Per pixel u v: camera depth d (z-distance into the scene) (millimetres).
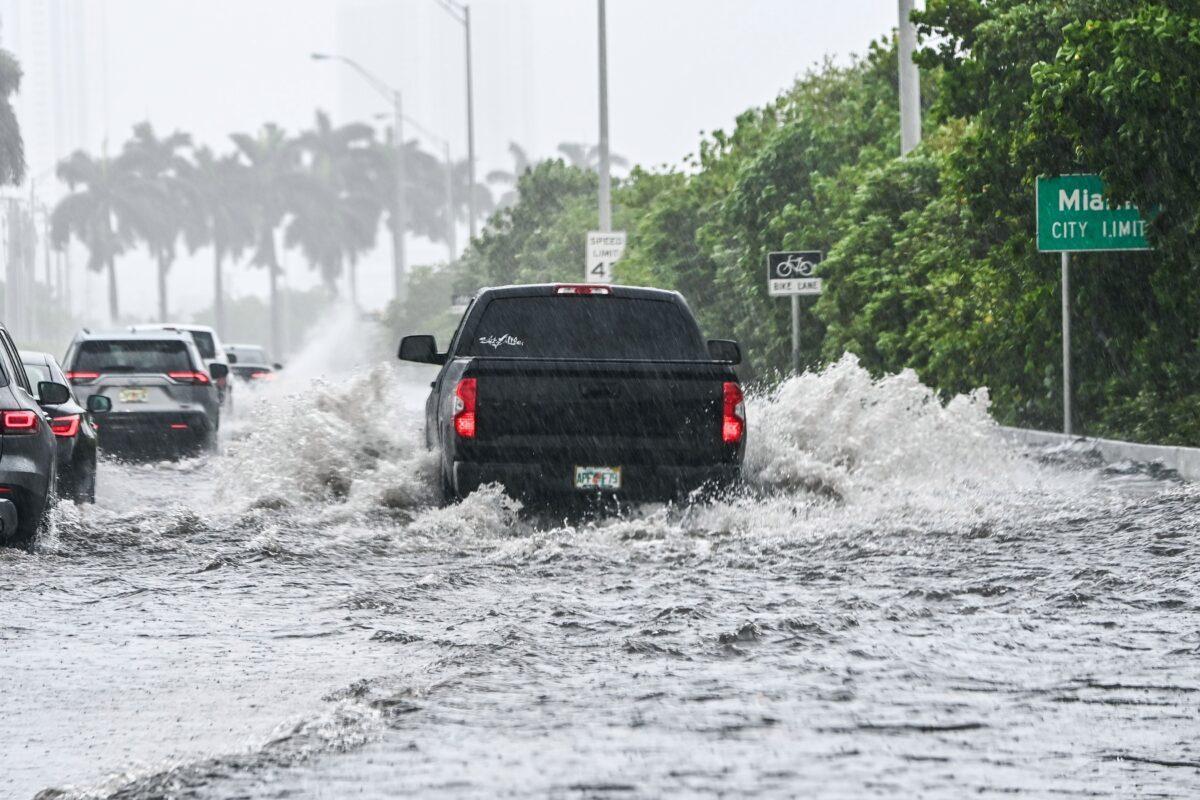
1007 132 72938
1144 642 26516
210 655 26922
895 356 89250
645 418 44375
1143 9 63531
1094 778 18078
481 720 20938
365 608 31359
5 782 19109
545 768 18469
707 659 25109
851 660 24969
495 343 48750
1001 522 42031
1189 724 20781
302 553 39062
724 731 20297
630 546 39344
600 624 28531
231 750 19969
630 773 18219
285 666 25938
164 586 34469
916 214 87625
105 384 79062
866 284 89625
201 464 73250
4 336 44750
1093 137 63906
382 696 22500
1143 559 35500
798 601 30953
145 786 17969
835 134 113625
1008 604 30328
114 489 59938
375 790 17625
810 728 20484
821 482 48500
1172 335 71938
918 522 42531
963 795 17359
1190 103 61312
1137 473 56500
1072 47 64438
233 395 116625
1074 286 73500
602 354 49000
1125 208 68938
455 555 38875
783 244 106250
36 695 23938
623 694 22516
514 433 44031
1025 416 81312
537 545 39656
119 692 24109
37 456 40844
